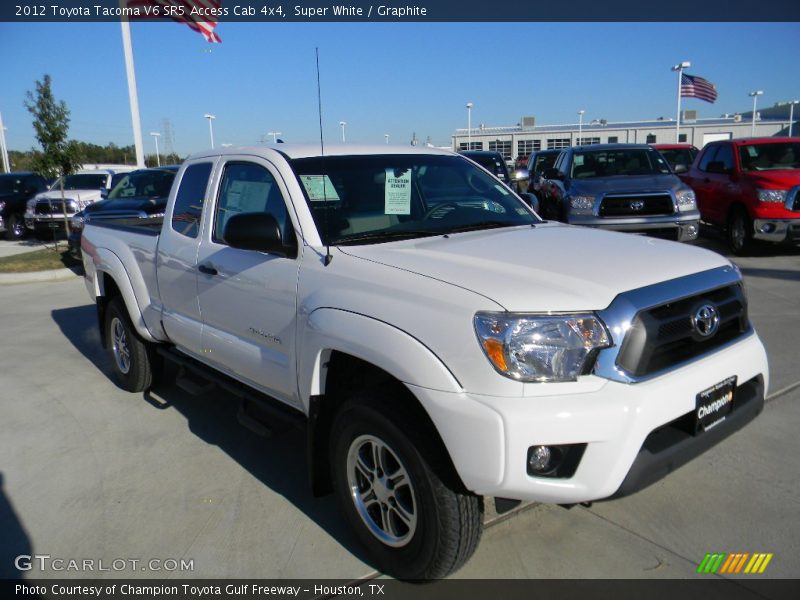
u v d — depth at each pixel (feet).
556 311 7.88
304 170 11.41
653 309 8.37
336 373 10.07
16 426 15.78
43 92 45.16
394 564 9.28
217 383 13.55
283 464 13.30
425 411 8.59
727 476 11.80
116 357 18.13
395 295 8.73
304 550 10.30
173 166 44.78
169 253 14.24
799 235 31.71
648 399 7.94
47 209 53.42
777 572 9.25
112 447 14.39
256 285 11.29
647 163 34.47
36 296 32.55
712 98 102.27
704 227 43.29
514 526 10.53
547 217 36.09
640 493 11.38
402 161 12.65
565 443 7.67
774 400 14.93
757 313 22.27
